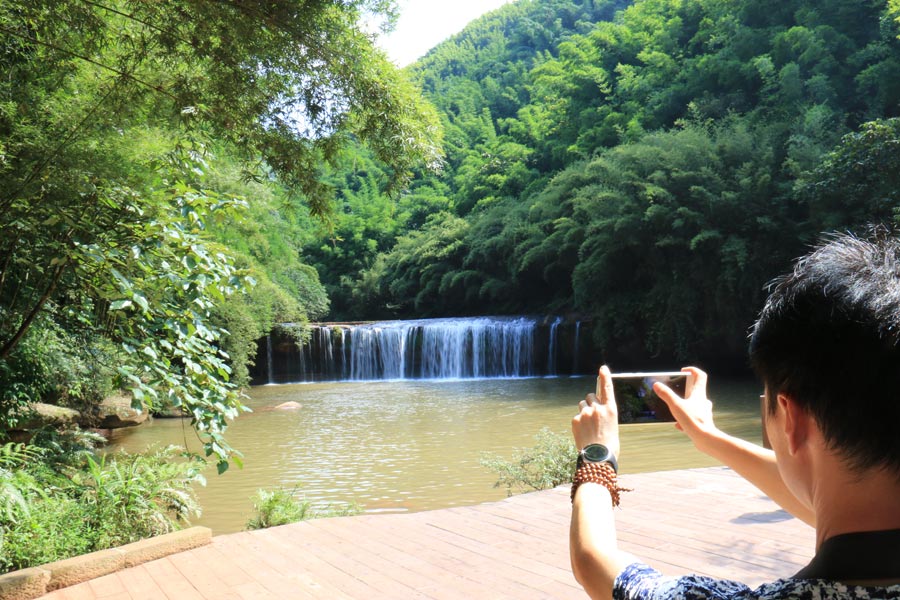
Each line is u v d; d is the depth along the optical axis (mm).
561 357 28609
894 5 21625
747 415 15789
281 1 5906
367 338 30969
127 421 16469
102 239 5152
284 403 21250
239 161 7234
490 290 38281
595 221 27484
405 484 10578
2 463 6352
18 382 8164
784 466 687
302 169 6879
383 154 6840
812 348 625
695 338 25578
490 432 14953
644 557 3947
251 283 5281
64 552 4641
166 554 4484
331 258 51500
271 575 4035
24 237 5629
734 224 24828
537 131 50469
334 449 13766
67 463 7828
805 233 23031
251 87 6316
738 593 625
